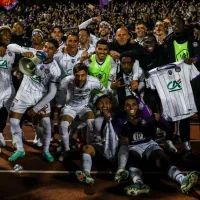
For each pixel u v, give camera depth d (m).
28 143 6.57
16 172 5.21
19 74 6.22
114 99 6.02
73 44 5.99
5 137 6.92
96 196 4.52
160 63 6.14
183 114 5.78
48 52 5.36
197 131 7.48
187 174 4.88
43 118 5.62
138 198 4.47
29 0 25.78
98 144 5.16
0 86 5.74
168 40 6.18
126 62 5.79
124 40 6.30
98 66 5.97
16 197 4.45
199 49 6.06
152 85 5.81
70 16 18.97
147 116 5.07
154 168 5.36
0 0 10.52
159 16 17.33
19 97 5.48
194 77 5.75
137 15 19.05
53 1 26.97
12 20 16.52
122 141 5.04
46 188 4.72
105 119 5.18
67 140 5.63
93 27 11.01
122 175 4.82
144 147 5.07
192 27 6.30
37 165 5.51
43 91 5.58
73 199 4.43
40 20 18.36
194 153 6.11
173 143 6.56
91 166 5.33
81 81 5.45
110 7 21.66
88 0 26.50
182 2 20.39
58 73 5.49
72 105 5.70
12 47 5.36
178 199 4.45
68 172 5.26
